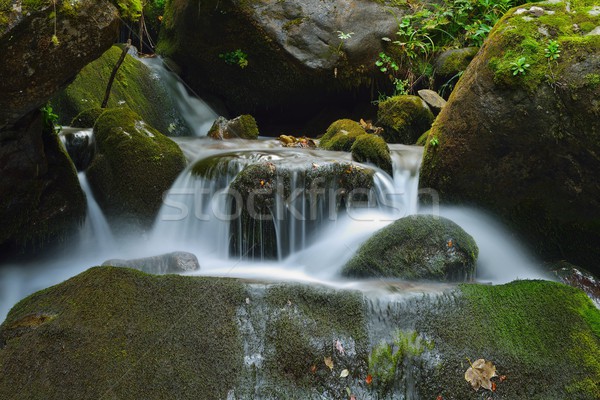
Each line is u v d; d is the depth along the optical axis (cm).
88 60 367
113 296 309
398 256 381
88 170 509
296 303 318
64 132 535
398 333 314
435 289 343
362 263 380
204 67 830
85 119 595
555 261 434
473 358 307
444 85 754
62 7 334
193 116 822
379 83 793
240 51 785
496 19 778
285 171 450
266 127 853
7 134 394
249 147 620
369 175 470
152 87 786
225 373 285
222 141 661
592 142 387
